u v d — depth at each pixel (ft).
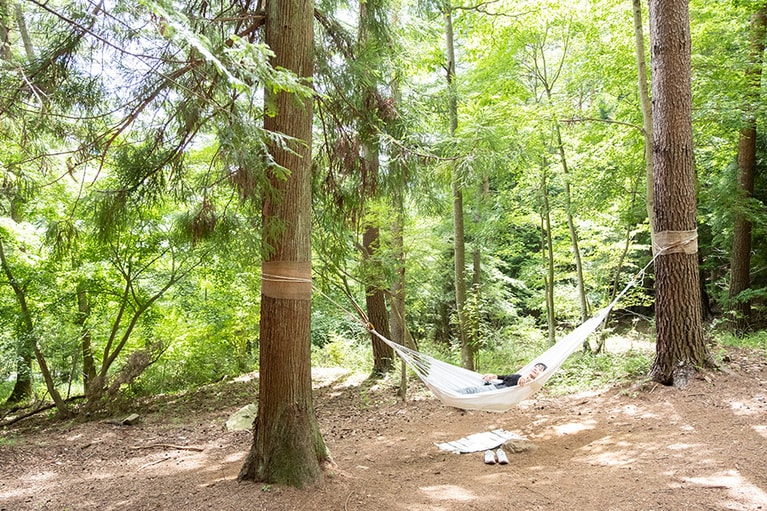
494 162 16.81
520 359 33.45
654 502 10.42
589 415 17.79
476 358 29.22
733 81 27.12
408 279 33.22
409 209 25.13
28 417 27.71
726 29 29.14
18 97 11.94
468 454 15.53
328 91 16.03
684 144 19.27
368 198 18.30
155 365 32.63
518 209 35.60
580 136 32.86
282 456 12.68
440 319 45.29
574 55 32.19
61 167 18.52
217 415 24.68
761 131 34.60
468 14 29.99
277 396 12.87
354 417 22.30
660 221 19.58
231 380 34.04
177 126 13.99
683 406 16.80
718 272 45.37
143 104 12.66
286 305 12.83
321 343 46.65
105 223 13.91
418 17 23.81
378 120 16.89
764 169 36.52
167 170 14.52
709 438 13.79
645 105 21.99
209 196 14.65
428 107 24.66
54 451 19.52
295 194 12.94
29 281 25.80
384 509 11.34
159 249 27.78
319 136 19.04
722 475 11.32
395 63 18.88
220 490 12.73
